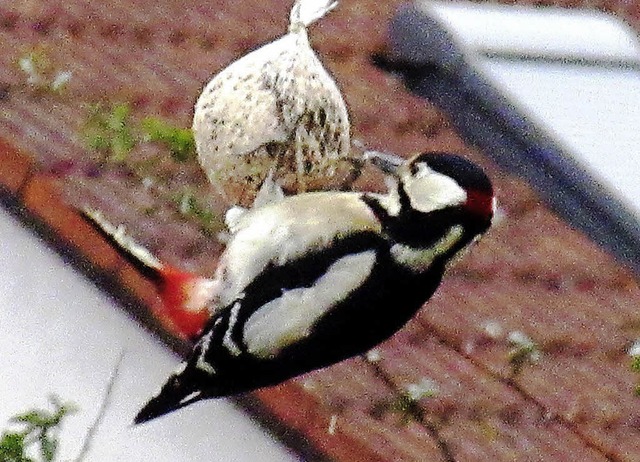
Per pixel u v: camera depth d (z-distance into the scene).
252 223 8.87
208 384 8.84
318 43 14.85
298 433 11.13
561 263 13.41
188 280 8.99
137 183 11.88
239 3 14.81
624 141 14.25
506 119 14.34
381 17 15.29
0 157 11.79
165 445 11.60
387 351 11.73
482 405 11.55
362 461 10.88
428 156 8.82
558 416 11.71
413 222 8.67
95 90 12.84
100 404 11.74
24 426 11.81
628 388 12.23
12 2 13.89
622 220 13.77
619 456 11.52
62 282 11.78
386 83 14.59
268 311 8.69
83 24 13.77
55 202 11.61
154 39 13.88
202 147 9.70
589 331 12.72
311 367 8.79
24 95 12.52
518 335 12.09
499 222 13.66
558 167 14.12
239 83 9.56
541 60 14.99
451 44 14.68
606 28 15.73
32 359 11.90
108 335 11.73
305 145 9.55
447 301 12.49
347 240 8.68
